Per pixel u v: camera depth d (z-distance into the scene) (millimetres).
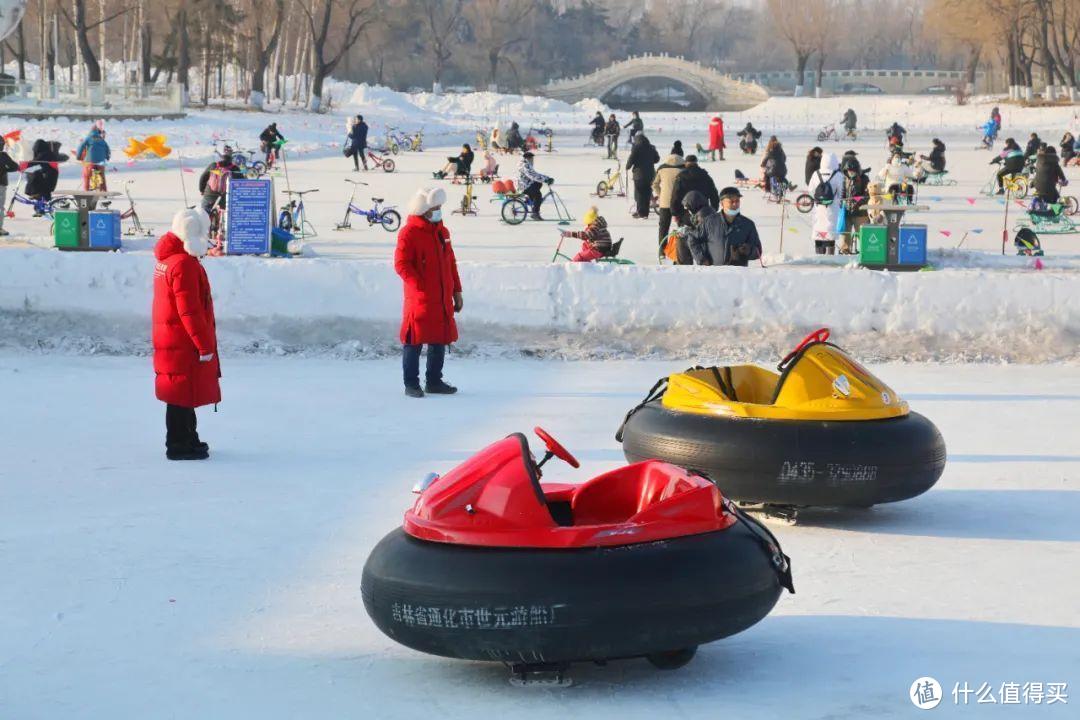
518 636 4941
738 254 17859
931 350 15672
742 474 7648
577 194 35156
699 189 19828
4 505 8367
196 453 9828
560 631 4918
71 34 93500
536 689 5219
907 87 149875
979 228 27891
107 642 5836
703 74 135375
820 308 16047
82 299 15992
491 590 4949
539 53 169500
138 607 6340
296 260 16391
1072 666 5441
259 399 12547
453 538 5145
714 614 5023
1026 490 9000
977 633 5906
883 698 5082
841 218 22484
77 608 6320
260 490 8820
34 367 14328
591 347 15703
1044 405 12461
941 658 5559
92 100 58719
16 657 5645
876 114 104938
